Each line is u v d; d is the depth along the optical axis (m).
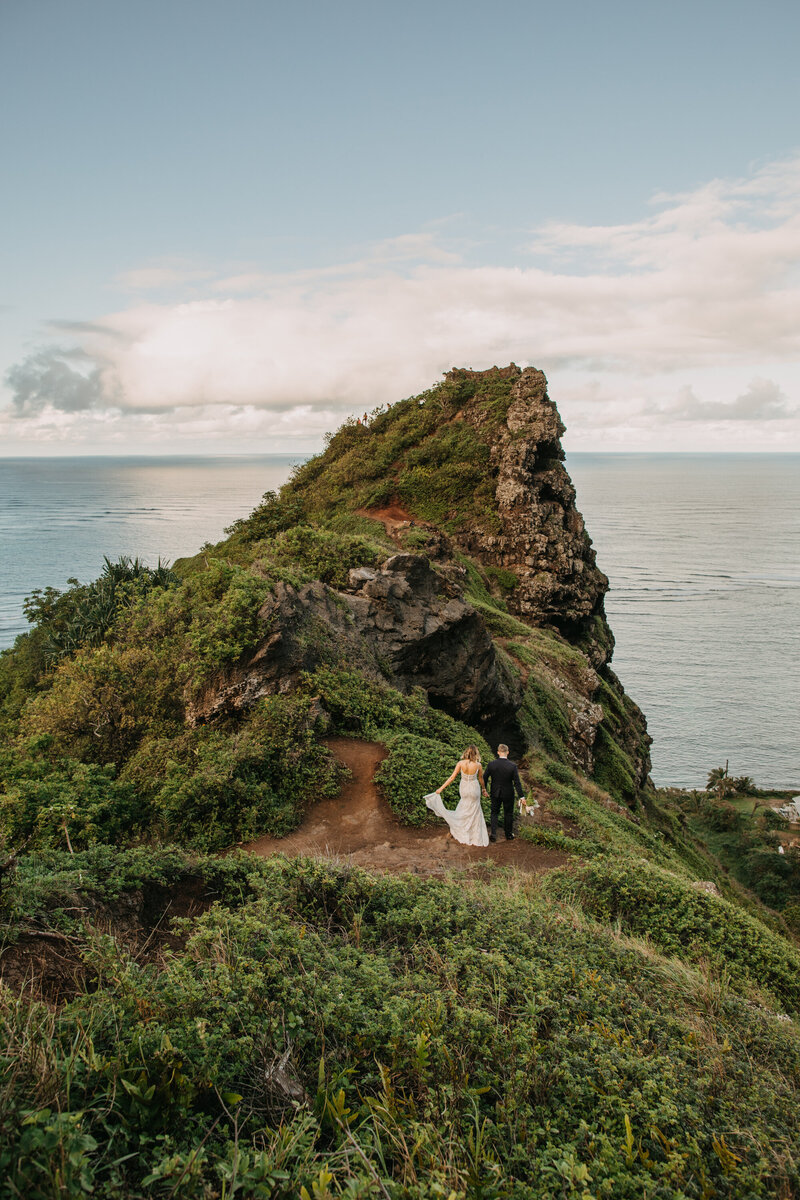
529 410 50.72
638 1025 5.46
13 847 9.94
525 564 45.31
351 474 54.12
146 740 14.08
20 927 5.03
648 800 40.75
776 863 86.12
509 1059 4.59
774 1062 5.71
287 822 11.75
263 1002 4.65
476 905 7.70
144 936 6.04
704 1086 4.75
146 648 16.19
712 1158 4.05
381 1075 4.11
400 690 18.47
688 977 7.09
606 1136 4.04
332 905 7.10
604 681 48.72
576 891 9.75
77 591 32.84
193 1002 4.45
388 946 6.45
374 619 19.25
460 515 47.97
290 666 15.08
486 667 21.81
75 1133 3.04
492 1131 3.93
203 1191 3.12
